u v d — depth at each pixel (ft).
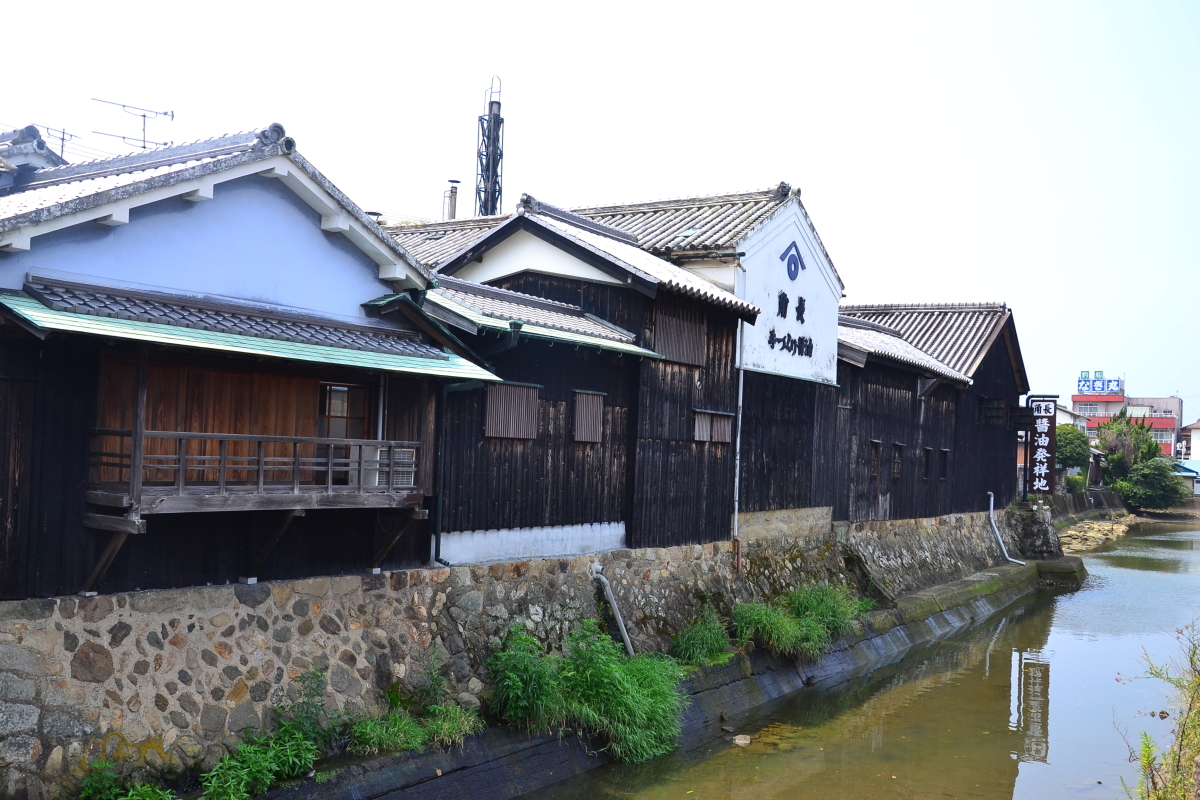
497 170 105.40
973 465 112.47
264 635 33.55
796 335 69.36
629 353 47.67
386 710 36.37
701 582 57.11
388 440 36.83
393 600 38.50
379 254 37.50
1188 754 35.60
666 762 44.09
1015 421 128.47
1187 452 345.51
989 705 59.00
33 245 27.76
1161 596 103.30
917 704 58.54
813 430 72.84
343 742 34.22
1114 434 244.22
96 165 39.73
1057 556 120.88
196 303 31.58
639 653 48.55
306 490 32.58
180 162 36.19
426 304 40.98
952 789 44.37
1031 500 127.44
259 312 33.50
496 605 42.93
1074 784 45.78
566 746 40.65
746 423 63.05
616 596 49.80
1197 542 161.38
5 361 27.30
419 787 34.14
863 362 77.10
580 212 77.20
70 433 28.78
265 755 30.94
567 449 47.91
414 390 37.55
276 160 33.40
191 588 31.76
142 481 28.32
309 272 35.78
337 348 33.12
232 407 33.01
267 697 33.04
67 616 28.37
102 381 29.81
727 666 53.31
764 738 49.62
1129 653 74.02
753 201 68.64
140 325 27.73
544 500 46.50
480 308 41.93
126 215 29.32
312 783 31.45
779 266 66.28
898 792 43.60
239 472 33.19
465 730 36.94
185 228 31.71
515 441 44.75
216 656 31.94
